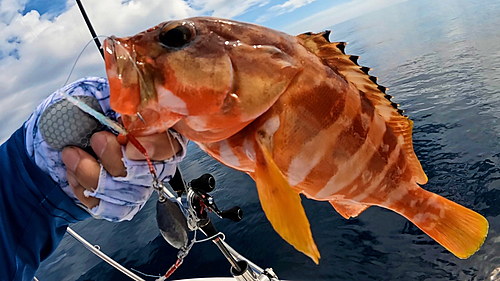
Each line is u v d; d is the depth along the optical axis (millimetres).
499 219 744
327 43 276
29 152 256
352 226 868
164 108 217
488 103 1257
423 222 312
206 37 223
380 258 746
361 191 284
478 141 1049
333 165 257
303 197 1064
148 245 1027
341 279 724
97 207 248
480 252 687
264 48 233
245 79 224
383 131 289
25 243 262
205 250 914
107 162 236
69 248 1206
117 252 1050
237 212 336
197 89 217
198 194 316
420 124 1327
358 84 287
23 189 258
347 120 259
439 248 722
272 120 232
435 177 973
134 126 218
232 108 223
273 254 841
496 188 832
